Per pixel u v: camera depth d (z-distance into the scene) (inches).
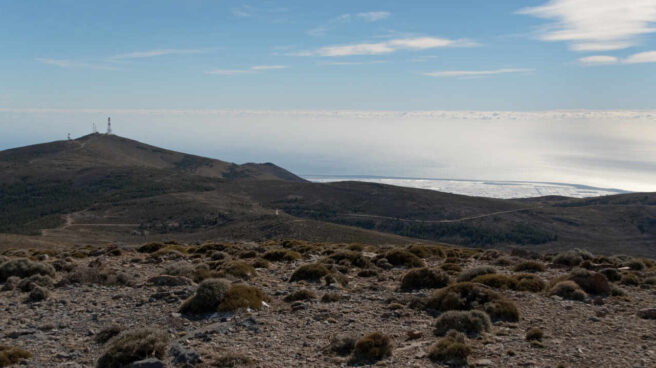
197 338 583.2
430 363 475.2
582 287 777.6
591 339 536.4
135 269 1119.6
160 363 484.1
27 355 549.6
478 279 812.0
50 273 1017.5
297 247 1550.2
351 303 735.7
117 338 550.0
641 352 489.1
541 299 724.0
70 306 774.5
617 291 774.5
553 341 526.3
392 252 1153.4
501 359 476.4
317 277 924.6
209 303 711.7
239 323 635.5
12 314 735.7
